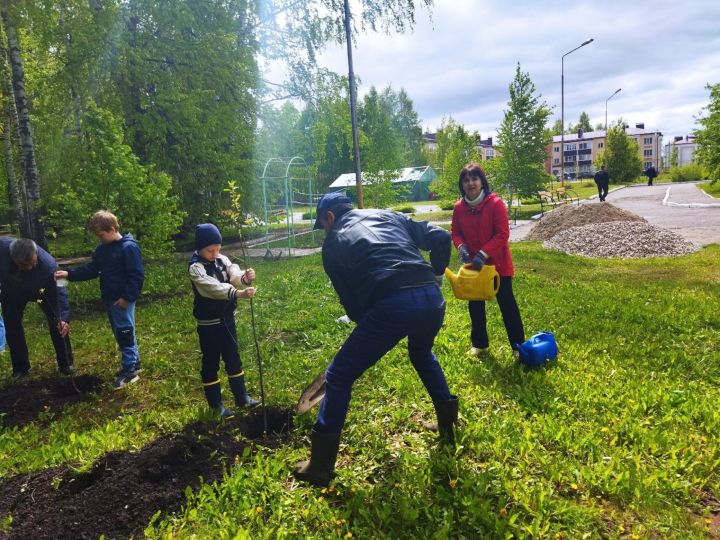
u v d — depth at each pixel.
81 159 13.14
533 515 2.60
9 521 2.69
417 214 32.06
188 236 20.52
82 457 3.35
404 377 4.44
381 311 2.84
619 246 12.21
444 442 3.37
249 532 2.49
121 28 15.27
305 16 18.22
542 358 4.66
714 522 2.58
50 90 15.67
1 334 4.55
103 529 2.60
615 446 3.24
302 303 7.73
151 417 4.08
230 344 4.05
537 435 3.40
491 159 27.41
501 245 4.70
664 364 4.69
